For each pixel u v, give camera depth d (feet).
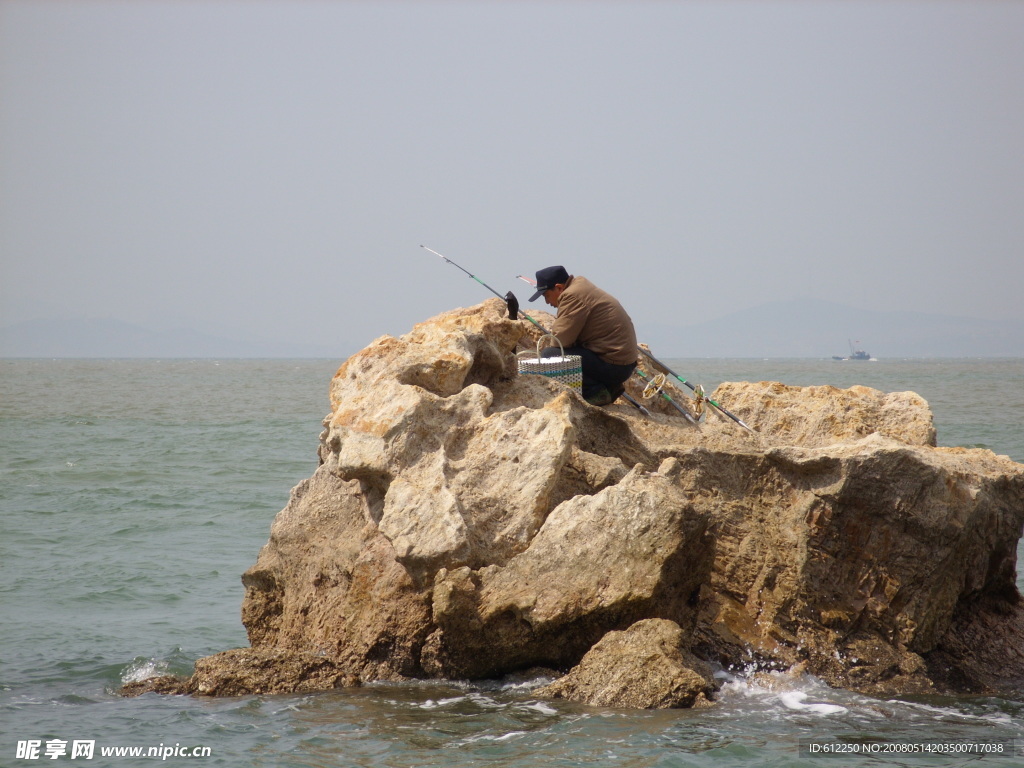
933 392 440.45
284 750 43.21
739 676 51.93
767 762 40.91
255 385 553.23
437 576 50.57
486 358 63.87
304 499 62.28
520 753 41.93
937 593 54.70
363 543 56.59
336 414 56.85
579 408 59.62
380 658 53.78
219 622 68.95
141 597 75.92
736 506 56.70
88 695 53.11
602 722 45.16
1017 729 45.93
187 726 46.83
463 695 50.26
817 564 54.44
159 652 61.62
